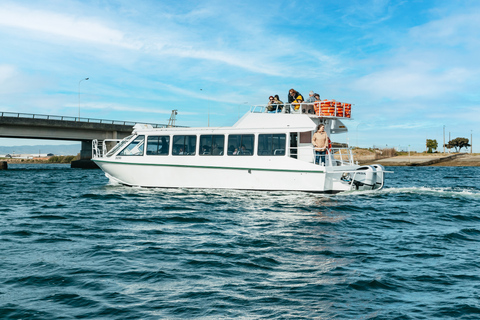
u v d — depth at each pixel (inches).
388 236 379.6
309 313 197.8
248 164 676.1
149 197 650.2
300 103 689.0
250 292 226.7
